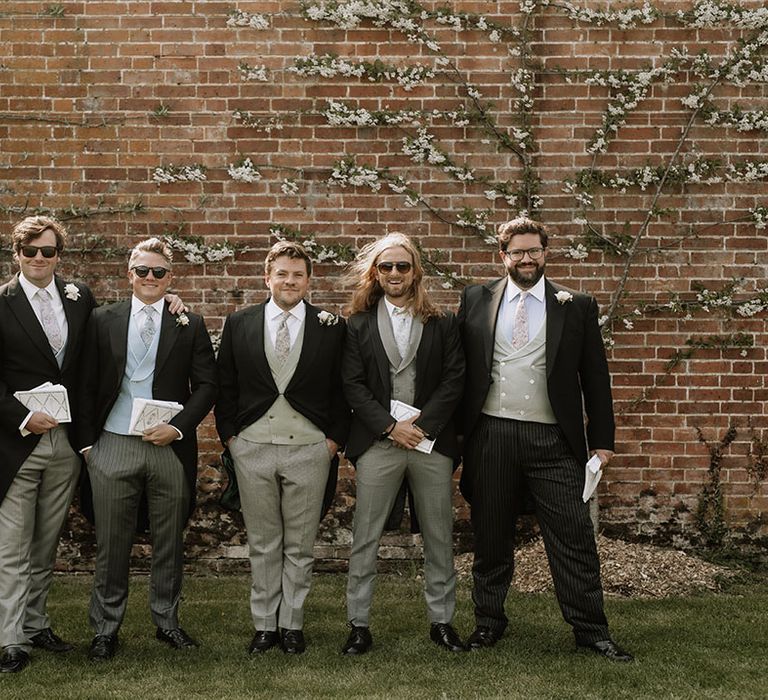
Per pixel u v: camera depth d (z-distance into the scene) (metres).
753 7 5.62
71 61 5.71
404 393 4.18
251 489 4.21
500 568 4.31
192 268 5.73
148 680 3.82
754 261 5.65
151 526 4.29
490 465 4.18
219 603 5.03
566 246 5.68
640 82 5.62
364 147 5.70
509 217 5.68
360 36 5.69
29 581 4.09
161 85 5.71
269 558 4.26
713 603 4.97
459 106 5.68
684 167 5.63
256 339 4.25
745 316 5.65
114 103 5.72
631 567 5.34
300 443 4.23
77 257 5.73
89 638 4.42
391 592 5.25
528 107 5.65
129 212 5.73
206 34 5.70
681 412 5.67
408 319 4.22
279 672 3.91
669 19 5.64
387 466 4.18
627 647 4.25
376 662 4.04
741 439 5.66
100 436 4.20
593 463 4.05
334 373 4.33
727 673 3.91
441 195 5.69
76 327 4.21
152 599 4.32
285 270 4.19
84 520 5.71
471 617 4.76
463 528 5.71
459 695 3.64
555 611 4.84
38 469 4.09
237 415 4.30
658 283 5.67
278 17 5.69
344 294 5.70
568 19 5.66
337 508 5.72
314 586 5.40
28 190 5.72
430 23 5.67
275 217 5.72
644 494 5.68
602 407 4.22
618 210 5.67
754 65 5.62
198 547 5.75
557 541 4.16
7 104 5.73
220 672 3.91
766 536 5.66
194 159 5.72
